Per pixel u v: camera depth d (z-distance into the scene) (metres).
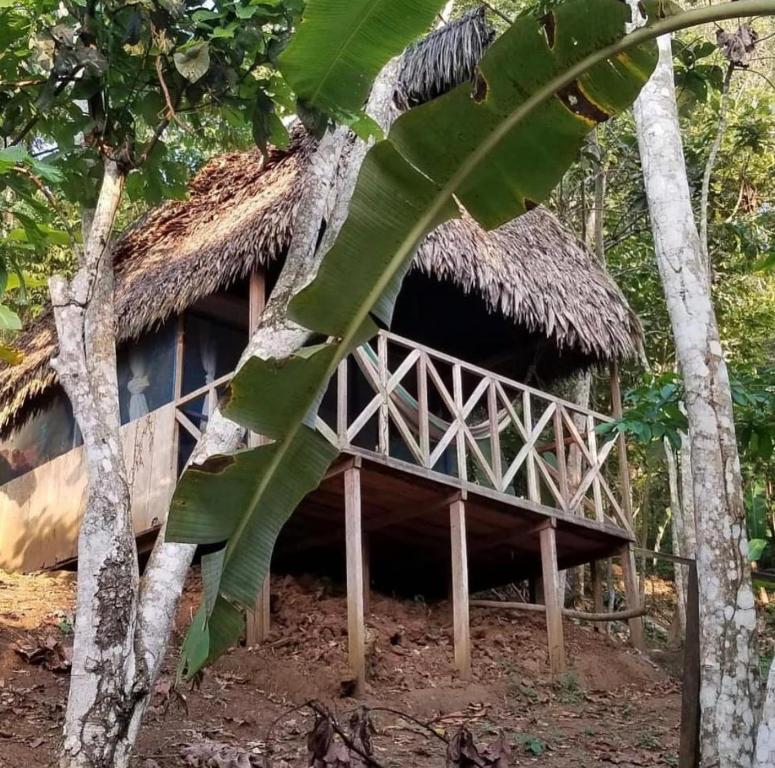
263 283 7.90
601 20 2.75
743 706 4.12
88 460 3.99
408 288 10.18
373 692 7.12
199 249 8.47
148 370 9.55
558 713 7.20
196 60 4.51
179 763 5.11
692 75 7.36
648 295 14.61
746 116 12.88
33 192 5.16
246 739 5.82
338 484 7.93
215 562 3.11
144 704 3.79
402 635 8.38
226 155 10.20
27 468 10.70
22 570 9.98
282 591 8.74
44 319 11.51
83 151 4.80
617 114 2.88
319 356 2.94
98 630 3.71
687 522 12.45
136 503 8.70
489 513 8.69
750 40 6.39
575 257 10.38
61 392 10.48
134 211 13.98
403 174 2.90
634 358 9.95
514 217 3.00
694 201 13.42
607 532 9.35
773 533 14.11
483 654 8.34
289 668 7.15
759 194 13.46
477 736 6.26
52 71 4.48
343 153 6.87
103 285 4.32
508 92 2.83
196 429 8.41
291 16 4.83
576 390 12.04
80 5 4.55
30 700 6.01
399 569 10.55
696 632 4.55
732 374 7.12
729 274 14.05
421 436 8.09
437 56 9.13
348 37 3.18
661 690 8.28
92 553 3.82
